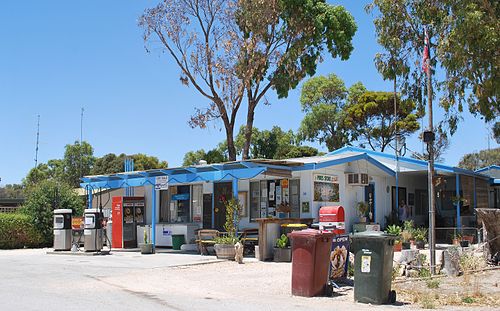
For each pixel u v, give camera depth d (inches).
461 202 992.9
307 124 2058.3
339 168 854.5
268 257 698.8
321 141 2058.3
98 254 800.9
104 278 531.8
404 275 521.7
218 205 885.8
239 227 852.6
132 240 919.7
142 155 2393.0
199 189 915.4
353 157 860.0
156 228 920.3
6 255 820.0
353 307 380.2
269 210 826.2
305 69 1330.0
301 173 794.2
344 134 2017.7
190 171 794.8
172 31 1254.9
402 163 973.8
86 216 814.5
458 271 525.0
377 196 960.9
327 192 816.3
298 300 409.7
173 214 942.4
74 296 415.5
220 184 888.9
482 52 642.8
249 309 367.9
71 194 1097.4
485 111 679.7
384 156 1002.7
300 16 1300.4
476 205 1046.4
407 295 424.8
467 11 630.5
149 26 1248.8
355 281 400.5
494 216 581.6
